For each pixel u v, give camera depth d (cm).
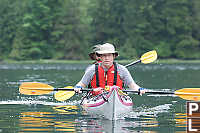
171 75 4194
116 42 11319
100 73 1659
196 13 12075
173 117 1445
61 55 11519
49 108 1661
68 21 11750
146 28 11656
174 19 11769
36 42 11425
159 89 2472
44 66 7100
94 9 12144
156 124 1307
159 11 11988
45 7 11338
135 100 1956
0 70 5184
